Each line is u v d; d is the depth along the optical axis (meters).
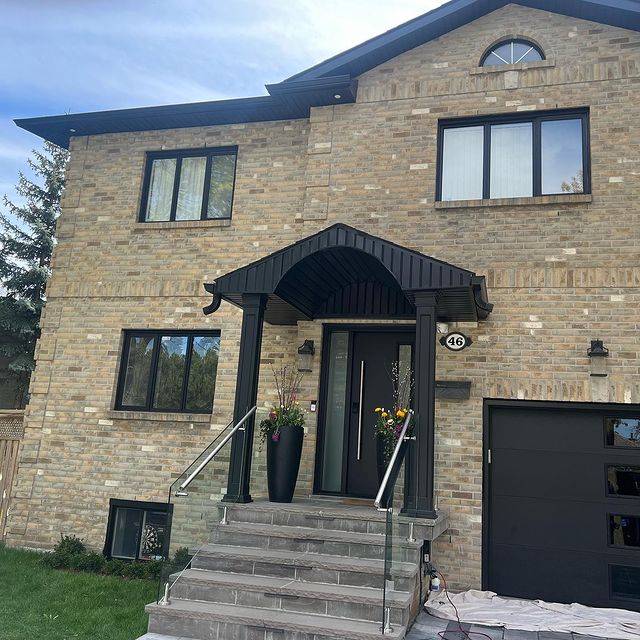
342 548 6.34
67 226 10.46
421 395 6.74
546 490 7.75
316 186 9.22
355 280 8.61
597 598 7.37
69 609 6.66
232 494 7.26
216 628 5.57
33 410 9.88
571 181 8.35
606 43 8.47
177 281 9.73
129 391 9.78
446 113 8.91
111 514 9.27
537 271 8.09
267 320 8.91
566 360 7.79
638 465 7.54
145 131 10.52
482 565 7.60
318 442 8.52
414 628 6.10
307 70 9.53
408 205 8.76
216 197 10.09
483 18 9.05
